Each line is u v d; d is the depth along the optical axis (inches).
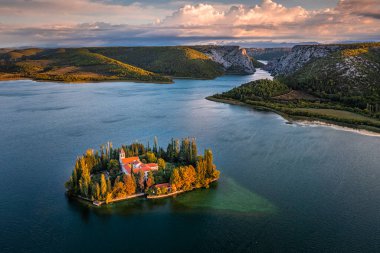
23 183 5620.1
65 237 4244.6
